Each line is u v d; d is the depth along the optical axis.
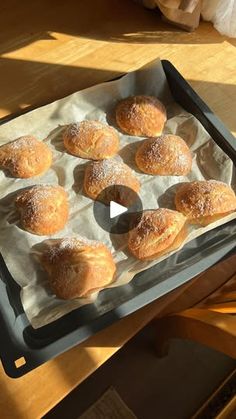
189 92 0.57
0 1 0.66
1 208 0.50
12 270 0.45
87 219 0.50
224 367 0.80
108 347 0.42
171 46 0.64
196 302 0.58
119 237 0.49
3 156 0.52
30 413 0.39
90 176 0.51
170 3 0.61
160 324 0.61
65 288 0.44
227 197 0.50
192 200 0.50
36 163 0.51
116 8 0.67
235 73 0.62
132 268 0.46
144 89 0.58
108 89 0.56
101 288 0.44
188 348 0.81
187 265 0.46
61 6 0.66
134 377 0.78
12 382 0.40
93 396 0.75
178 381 0.78
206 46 0.64
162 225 0.48
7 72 0.60
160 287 0.44
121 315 0.42
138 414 0.75
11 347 0.41
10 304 0.43
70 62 0.61
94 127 0.54
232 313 0.50
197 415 0.74
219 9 0.62
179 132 0.56
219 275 0.60
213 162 0.54
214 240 0.48
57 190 0.50
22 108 0.57
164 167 0.52
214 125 0.55
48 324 0.42
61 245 0.46
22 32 0.64
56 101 0.55
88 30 0.65
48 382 0.40
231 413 0.66
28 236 0.48
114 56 0.62
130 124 0.55
